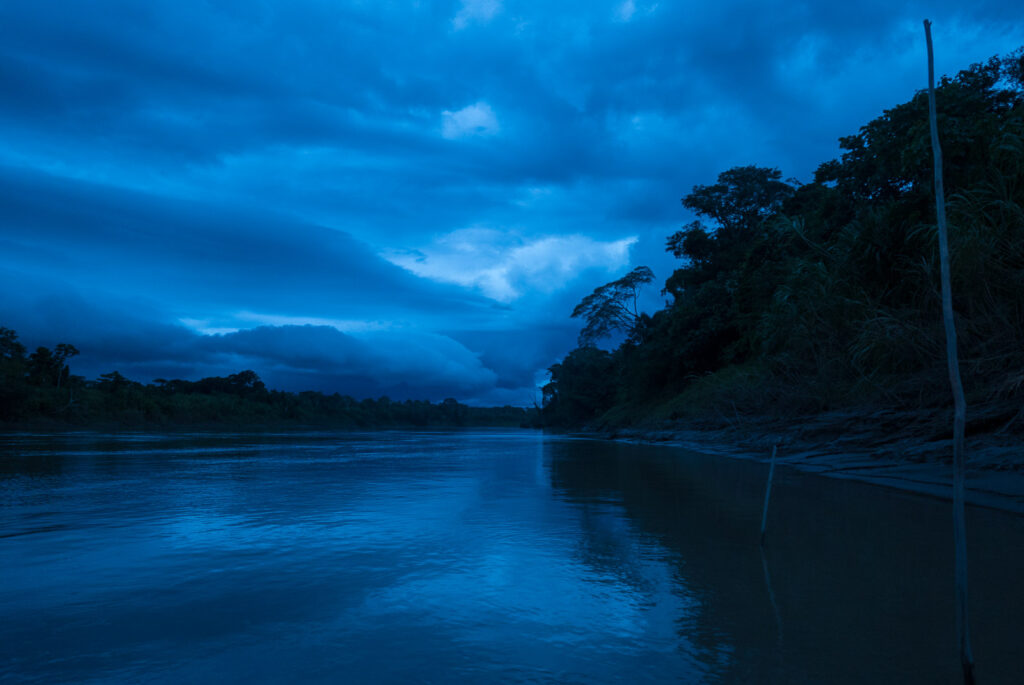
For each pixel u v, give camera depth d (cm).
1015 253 1102
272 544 424
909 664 220
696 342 3472
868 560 376
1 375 7081
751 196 4475
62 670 215
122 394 8694
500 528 485
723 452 1564
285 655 229
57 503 626
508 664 221
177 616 274
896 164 1919
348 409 13950
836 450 1109
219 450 1822
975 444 827
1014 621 264
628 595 305
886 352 1318
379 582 329
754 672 213
